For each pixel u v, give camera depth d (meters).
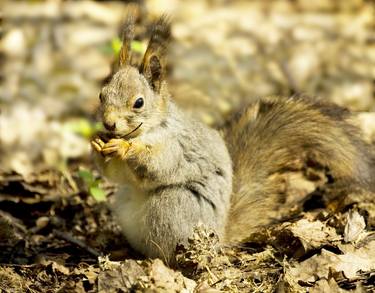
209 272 8.80
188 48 19.17
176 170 9.91
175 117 10.02
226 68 18.33
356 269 8.94
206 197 10.02
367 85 17.45
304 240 9.51
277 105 11.60
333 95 16.97
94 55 19.11
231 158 11.16
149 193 10.01
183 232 9.84
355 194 10.83
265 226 10.51
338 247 9.41
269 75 18.09
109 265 9.14
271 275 9.06
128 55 10.07
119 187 10.43
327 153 10.95
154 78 9.81
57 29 20.03
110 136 9.74
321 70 18.23
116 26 20.34
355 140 11.09
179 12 21.28
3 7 20.83
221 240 10.12
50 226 11.36
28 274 9.52
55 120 17.03
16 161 14.88
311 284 8.66
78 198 12.20
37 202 11.98
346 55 18.95
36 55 19.12
